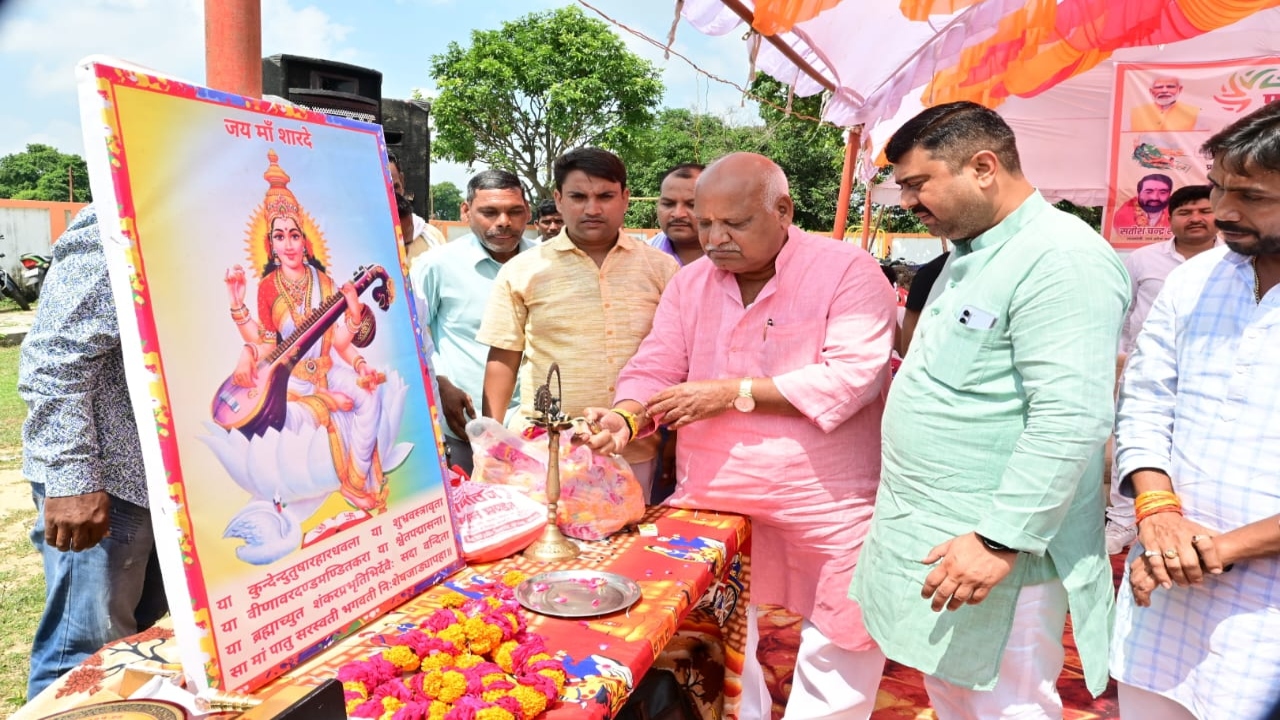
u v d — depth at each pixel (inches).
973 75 188.2
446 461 61.2
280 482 45.9
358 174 55.9
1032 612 66.3
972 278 66.1
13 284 542.0
